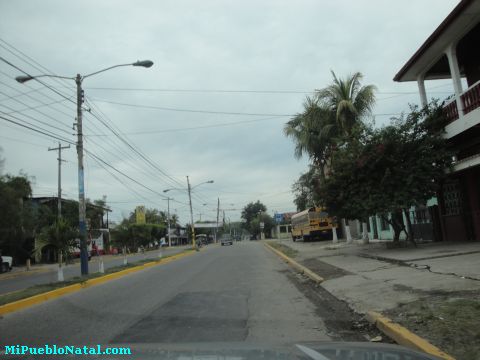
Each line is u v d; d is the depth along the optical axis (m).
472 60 20.06
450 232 20.80
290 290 13.01
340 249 26.16
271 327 8.24
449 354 5.61
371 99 26.25
